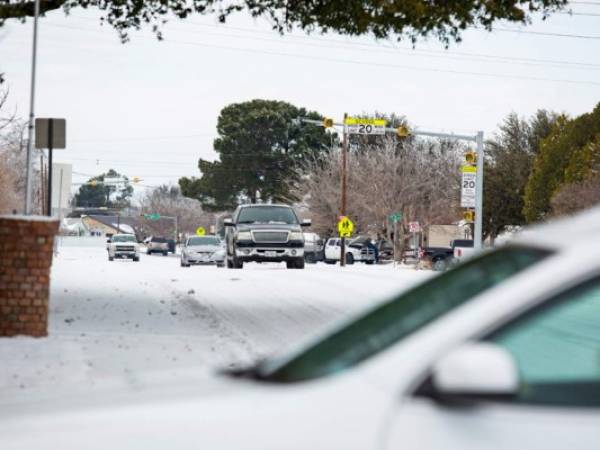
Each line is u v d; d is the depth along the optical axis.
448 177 175.50
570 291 7.65
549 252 8.02
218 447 7.43
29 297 30.95
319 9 45.53
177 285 63.94
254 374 9.26
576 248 7.83
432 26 45.03
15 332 30.97
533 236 8.58
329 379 7.91
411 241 184.38
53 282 62.47
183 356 28.78
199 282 67.88
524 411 7.64
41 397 9.01
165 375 10.73
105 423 7.60
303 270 90.81
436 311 8.48
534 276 7.77
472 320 7.70
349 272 87.31
